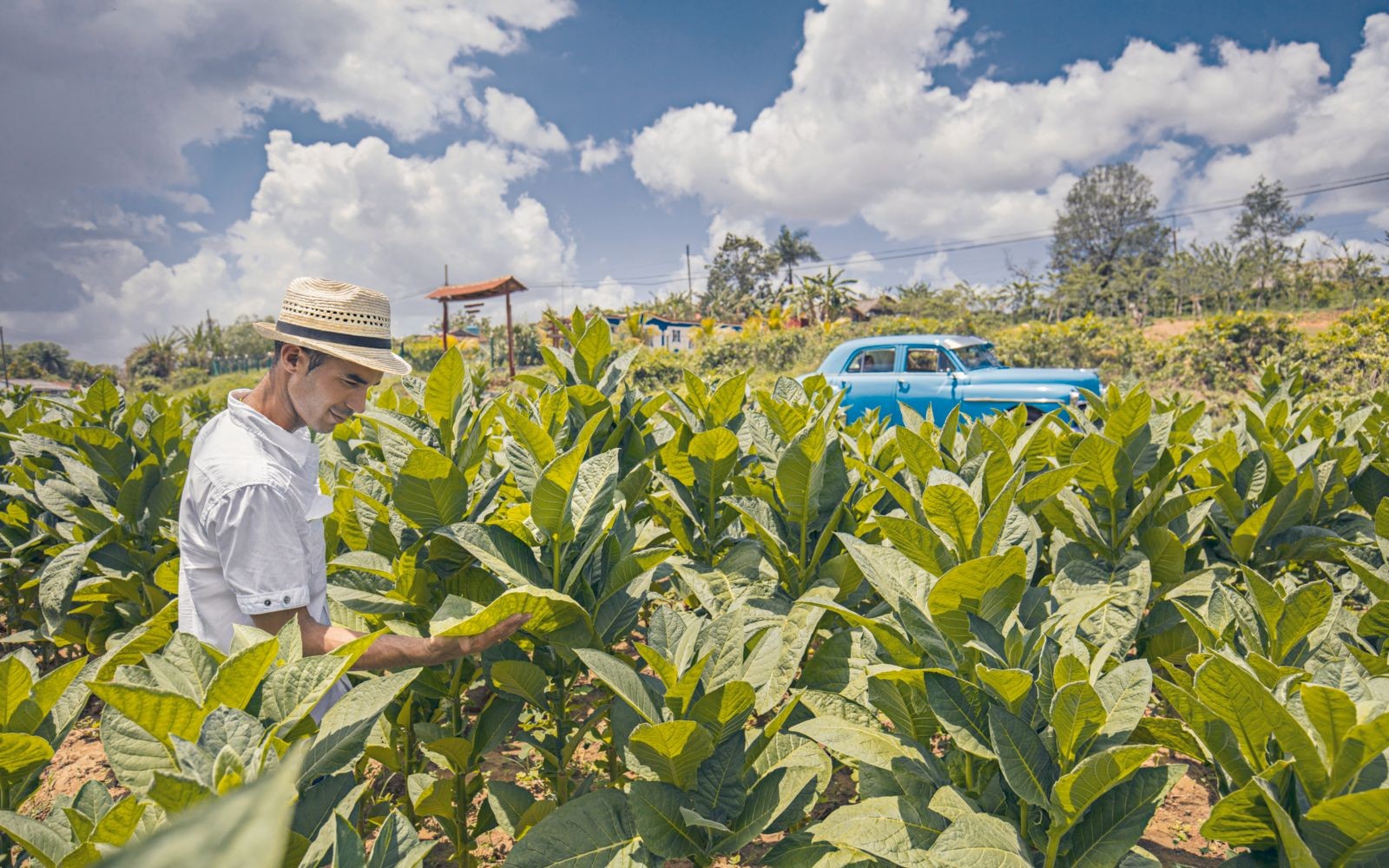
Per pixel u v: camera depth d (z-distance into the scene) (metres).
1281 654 1.82
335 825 1.36
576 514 2.31
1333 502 3.47
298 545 2.04
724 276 111.06
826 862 1.77
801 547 2.78
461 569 2.43
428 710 2.79
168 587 3.11
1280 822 1.34
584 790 2.38
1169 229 82.62
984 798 1.77
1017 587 1.71
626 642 4.25
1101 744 1.53
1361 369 15.88
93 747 3.98
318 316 2.06
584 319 3.51
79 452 4.45
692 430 3.33
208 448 2.02
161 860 0.23
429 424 2.73
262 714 1.39
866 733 1.95
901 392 12.87
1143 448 3.07
